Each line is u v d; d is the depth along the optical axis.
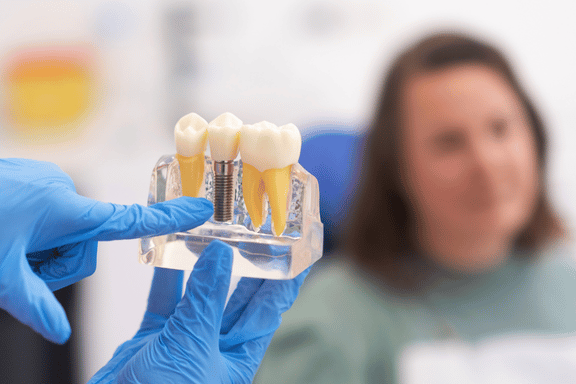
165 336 0.53
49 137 1.59
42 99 1.58
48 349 1.21
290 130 0.50
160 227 0.49
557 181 1.33
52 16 1.54
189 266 0.54
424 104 1.12
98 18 1.55
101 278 1.49
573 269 1.21
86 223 0.48
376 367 1.09
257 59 1.56
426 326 1.13
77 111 1.59
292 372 1.04
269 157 0.50
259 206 0.52
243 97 1.58
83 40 1.56
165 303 0.70
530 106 1.19
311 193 0.55
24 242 0.47
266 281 0.66
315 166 1.20
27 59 1.56
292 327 1.09
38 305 0.43
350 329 1.11
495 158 1.10
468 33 1.20
